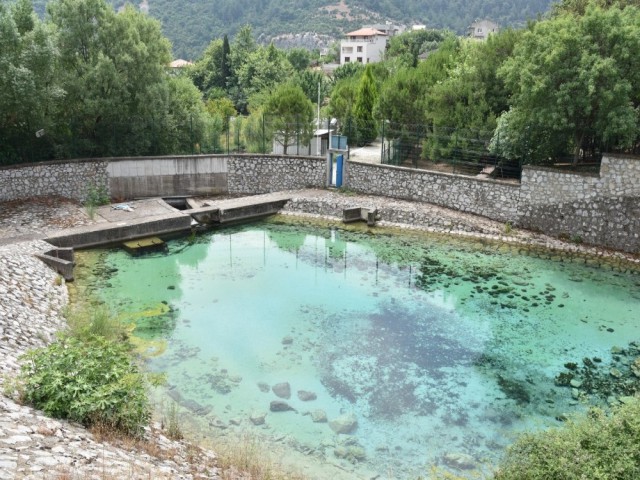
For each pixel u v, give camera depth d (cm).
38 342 1262
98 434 800
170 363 1352
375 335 1535
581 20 2097
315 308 1706
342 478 967
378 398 1232
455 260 2142
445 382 1305
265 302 1748
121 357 960
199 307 1697
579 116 2200
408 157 2942
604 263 2109
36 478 604
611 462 725
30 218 2319
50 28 2662
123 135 2841
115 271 1989
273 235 2472
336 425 1122
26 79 2283
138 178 2803
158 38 3103
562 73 2081
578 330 1573
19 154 2581
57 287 1723
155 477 713
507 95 2733
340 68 7262
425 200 2689
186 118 3241
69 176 2628
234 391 1238
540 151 2391
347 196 2814
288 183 2991
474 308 1716
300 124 3094
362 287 1881
